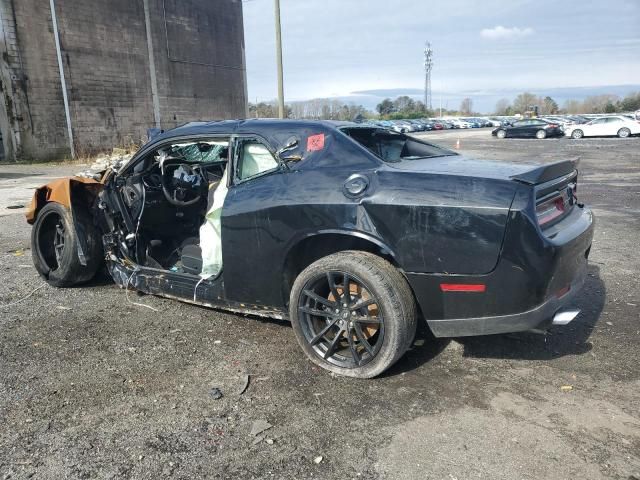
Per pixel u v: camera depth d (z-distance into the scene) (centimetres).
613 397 286
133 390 297
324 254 335
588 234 317
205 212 456
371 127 381
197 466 232
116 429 259
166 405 281
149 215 434
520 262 269
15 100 2325
